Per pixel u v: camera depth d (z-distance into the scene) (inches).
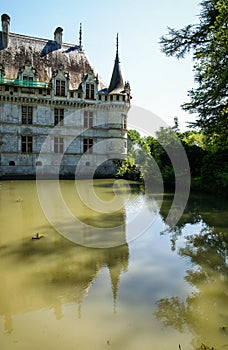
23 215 591.2
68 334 214.5
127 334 214.2
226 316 236.5
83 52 1822.1
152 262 350.6
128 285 291.0
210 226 511.2
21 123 1513.3
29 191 965.2
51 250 389.4
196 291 279.0
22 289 282.5
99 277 309.1
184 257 367.2
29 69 1526.8
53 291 278.7
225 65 790.5
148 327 222.4
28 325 225.6
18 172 1517.0
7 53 1569.9
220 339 207.3
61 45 1770.4
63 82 1601.9
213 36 861.2
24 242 421.4
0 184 1184.8
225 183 816.9
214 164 914.7
